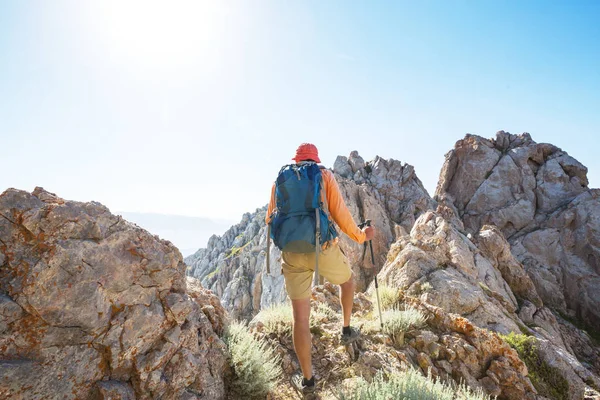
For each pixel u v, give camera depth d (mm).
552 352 7691
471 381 5375
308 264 3393
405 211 53281
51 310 2771
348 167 63438
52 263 2816
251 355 4074
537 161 51781
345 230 3504
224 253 100750
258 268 75375
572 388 7086
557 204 46906
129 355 3115
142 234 3426
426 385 3846
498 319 10219
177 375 3320
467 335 6113
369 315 6867
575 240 41531
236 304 71562
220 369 3938
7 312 2660
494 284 17016
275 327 5168
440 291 10586
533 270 41469
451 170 56156
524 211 47406
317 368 4531
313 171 3357
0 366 2518
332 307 7402
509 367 5590
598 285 38344
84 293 2924
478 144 54469
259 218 104062
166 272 3512
